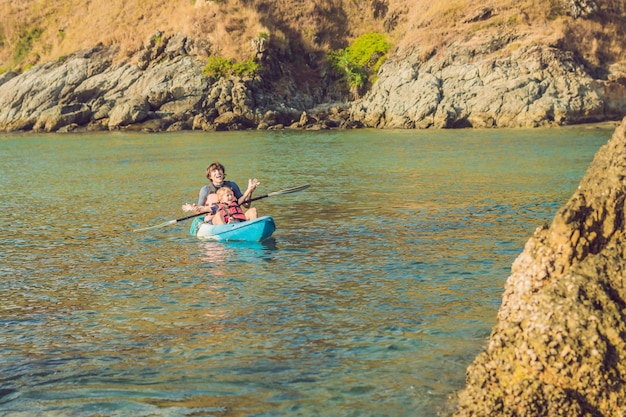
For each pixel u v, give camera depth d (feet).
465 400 14.70
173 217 43.45
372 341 19.98
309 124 160.45
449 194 50.24
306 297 24.90
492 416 13.96
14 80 180.45
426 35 170.60
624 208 15.60
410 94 159.22
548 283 15.37
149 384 17.40
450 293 24.86
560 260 15.34
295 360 18.71
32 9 205.67
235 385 17.21
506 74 155.33
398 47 178.60
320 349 19.48
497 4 169.89
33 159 91.25
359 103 168.14
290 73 179.42
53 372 18.29
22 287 27.32
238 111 162.40
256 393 16.71
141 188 58.65
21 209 47.75
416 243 33.73
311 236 36.24
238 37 177.68
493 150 89.81
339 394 16.49
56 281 28.14
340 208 45.29
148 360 18.98
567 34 163.12
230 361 18.76
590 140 103.45
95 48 184.44
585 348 13.42
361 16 195.11
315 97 180.45
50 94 172.35
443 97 156.46
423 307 23.21
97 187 59.72
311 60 187.52
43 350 20.03
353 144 106.11
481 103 151.94
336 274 28.19
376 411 15.56
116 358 19.21
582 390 13.35
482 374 14.44
